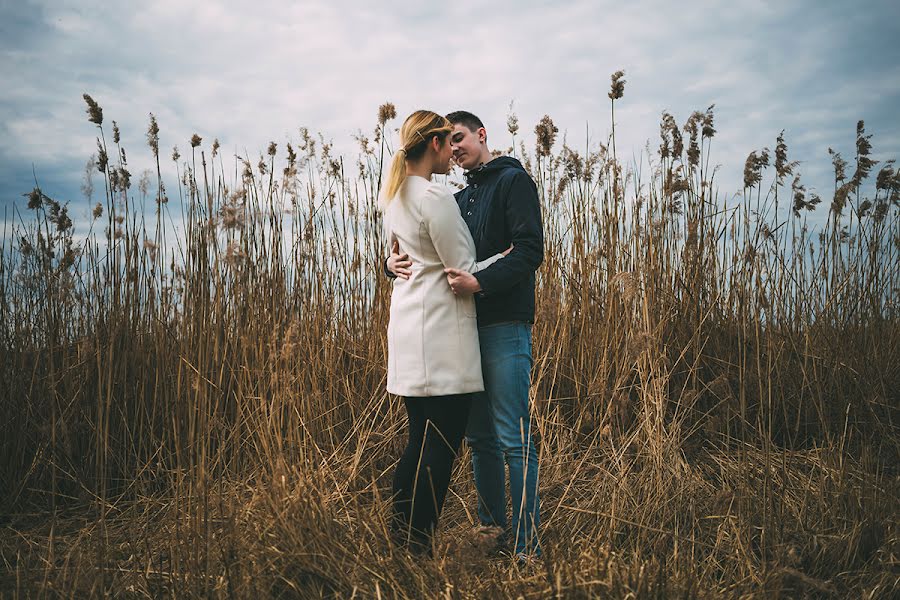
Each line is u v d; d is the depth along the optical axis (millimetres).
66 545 2230
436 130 1956
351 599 1601
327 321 3199
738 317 3061
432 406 1896
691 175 3297
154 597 1740
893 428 2963
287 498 1842
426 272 1922
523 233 1944
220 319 2605
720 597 1670
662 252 3215
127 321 3014
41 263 3072
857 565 1914
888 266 3496
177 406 2137
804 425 3049
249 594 1604
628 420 2861
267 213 3127
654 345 2502
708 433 2766
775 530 2020
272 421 2025
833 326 3385
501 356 1983
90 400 2920
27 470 2787
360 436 2787
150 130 3221
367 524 1924
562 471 2684
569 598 1495
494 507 2086
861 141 3438
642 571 1666
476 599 1613
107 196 2977
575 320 3178
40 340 3031
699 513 2252
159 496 2645
